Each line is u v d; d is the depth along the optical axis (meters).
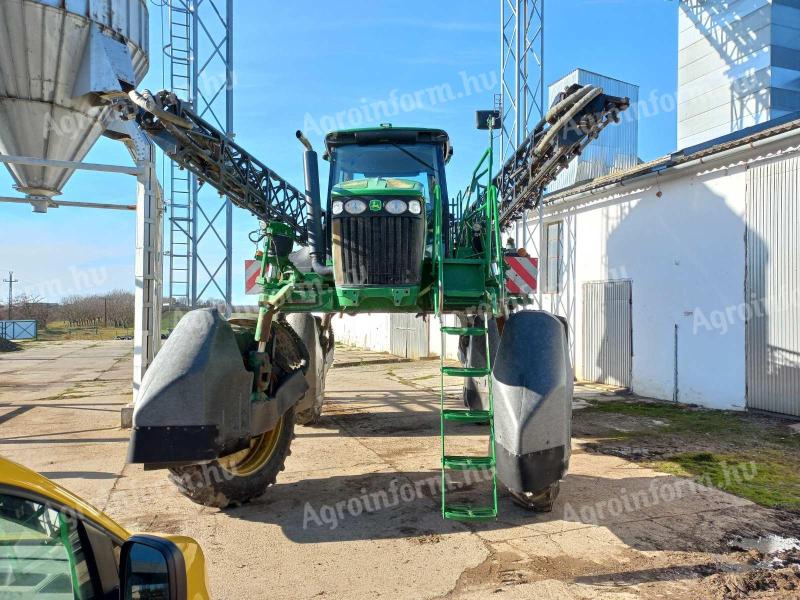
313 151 5.14
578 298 12.36
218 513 4.75
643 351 10.58
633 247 10.83
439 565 3.78
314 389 7.57
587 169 15.11
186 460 3.90
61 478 5.69
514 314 4.63
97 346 31.08
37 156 8.59
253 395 4.63
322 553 3.97
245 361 4.71
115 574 1.90
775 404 8.31
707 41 18.08
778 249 8.24
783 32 16.25
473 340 7.87
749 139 8.41
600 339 11.69
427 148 5.98
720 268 9.14
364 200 4.62
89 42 8.03
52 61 7.88
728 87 17.30
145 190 7.98
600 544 4.08
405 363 17.56
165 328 12.32
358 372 15.27
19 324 39.19
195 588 1.90
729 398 8.99
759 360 8.52
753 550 3.96
